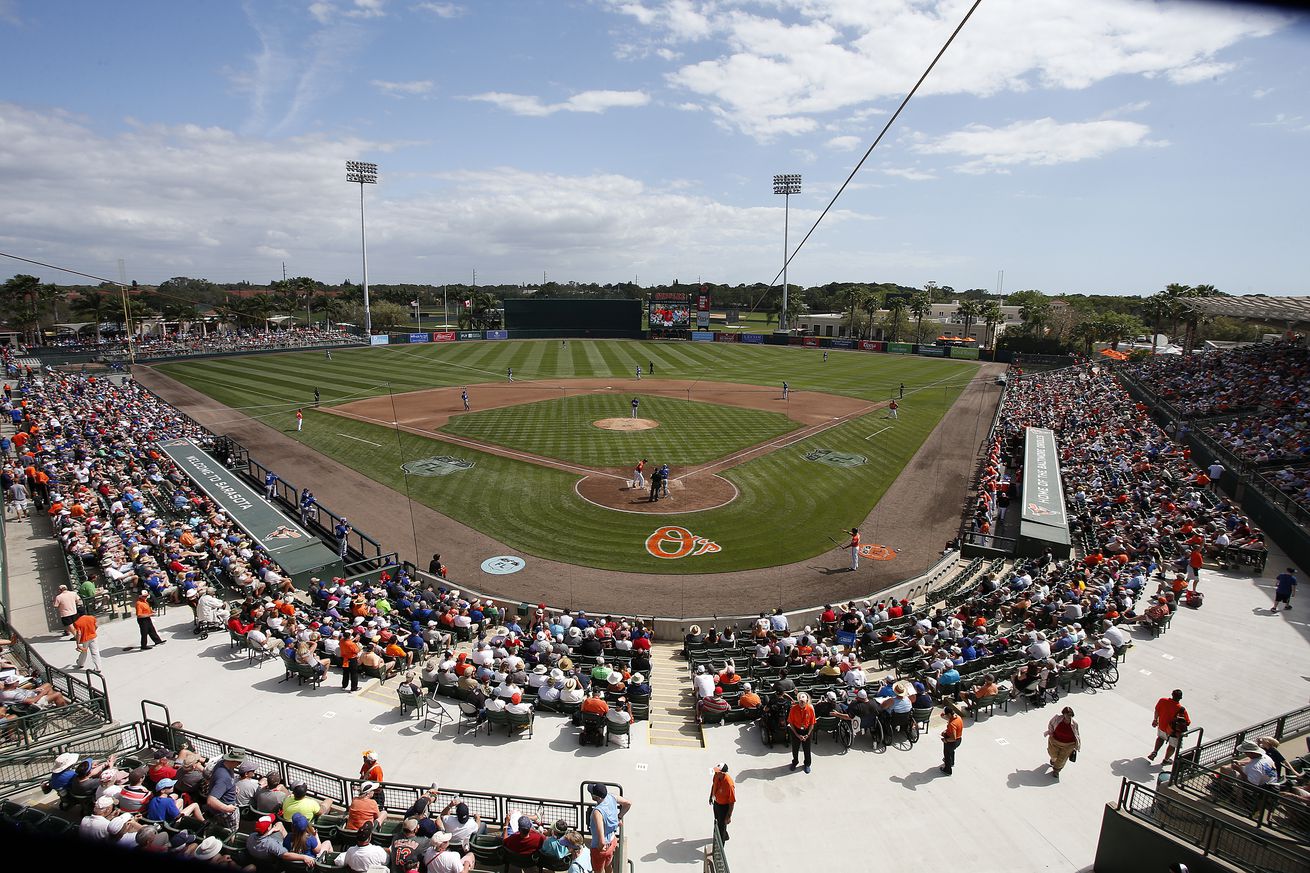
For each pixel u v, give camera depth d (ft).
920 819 45.01
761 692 59.82
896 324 460.96
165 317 447.42
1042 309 393.91
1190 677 64.13
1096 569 86.63
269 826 36.76
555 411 209.15
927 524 121.60
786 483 142.10
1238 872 35.40
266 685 59.93
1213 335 458.91
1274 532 104.58
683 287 602.44
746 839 42.98
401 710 56.24
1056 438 162.81
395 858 36.47
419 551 107.04
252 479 137.69
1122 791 39.96
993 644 68.90
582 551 107.76
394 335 395.96
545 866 38.29
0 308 391.86
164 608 74.59
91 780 39.52
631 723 54.90
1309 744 47.42
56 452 127.24
